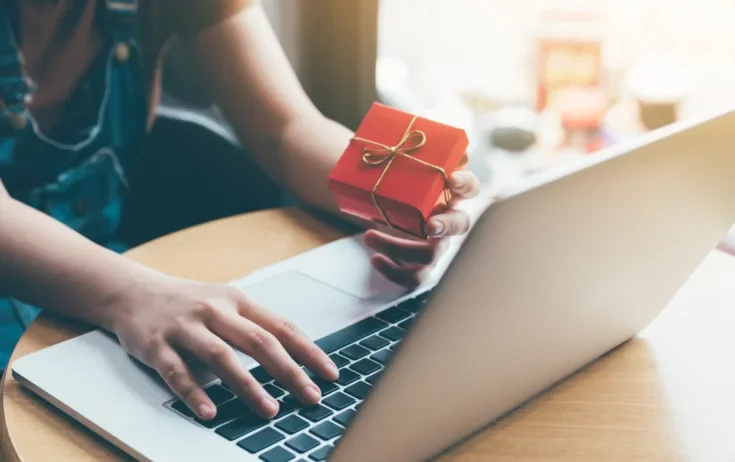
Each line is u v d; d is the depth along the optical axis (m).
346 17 1.46
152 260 0.86
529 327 0.56
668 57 1.50
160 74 1.23
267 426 0.57
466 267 0.47
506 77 1.66
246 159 1.18
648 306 0.70
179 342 0.64
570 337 0.62
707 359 0.71
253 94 1.06
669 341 0.74
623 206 0.56
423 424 0.53
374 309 0.75
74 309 0.73
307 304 0.75
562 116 1.58
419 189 0.72
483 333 0.52
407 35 1.67
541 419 0.62
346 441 0.48
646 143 0.56
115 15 1.13
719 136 0.62
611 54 1.54
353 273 0.82
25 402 0.62
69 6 1.09
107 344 0.68
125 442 0.56
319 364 0.63
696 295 0.82
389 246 0.82
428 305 0.47
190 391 0.60
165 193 1.23
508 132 1.59
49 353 0.67
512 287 0.51
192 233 0.93
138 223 1.25
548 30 1.57
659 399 0.65
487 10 1.63
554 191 0.50
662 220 0.61
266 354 0.62
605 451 0.59
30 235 0.77
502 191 0.48
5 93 1.07
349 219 0.96
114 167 1.18
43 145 1.11
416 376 0.49
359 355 0.66
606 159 0.53
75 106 1.13
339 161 0.77
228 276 0.83
